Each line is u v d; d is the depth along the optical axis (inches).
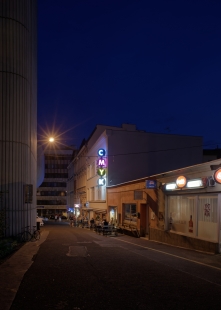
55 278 299.7
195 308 213.3
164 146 1325.0
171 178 693.9
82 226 1537.9
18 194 703.1
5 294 243.1
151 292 250.7
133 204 987.3
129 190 1014.4
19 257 437.1
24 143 727.7
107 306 216.2
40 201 3846.0
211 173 527.5
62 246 580.4
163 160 1314.0
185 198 641.0
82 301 227.0
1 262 394.6
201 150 1364.4
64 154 3919.8
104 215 1354.6
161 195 752.3
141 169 1284.4
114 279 295.9
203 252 528.4
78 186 2315.5
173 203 700.7
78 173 2310.5
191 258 449.1
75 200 2492.6
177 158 1331.2
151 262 400.8
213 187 517.0
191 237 586.2
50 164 3897.6
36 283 279.9
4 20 713.0
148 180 776.9
